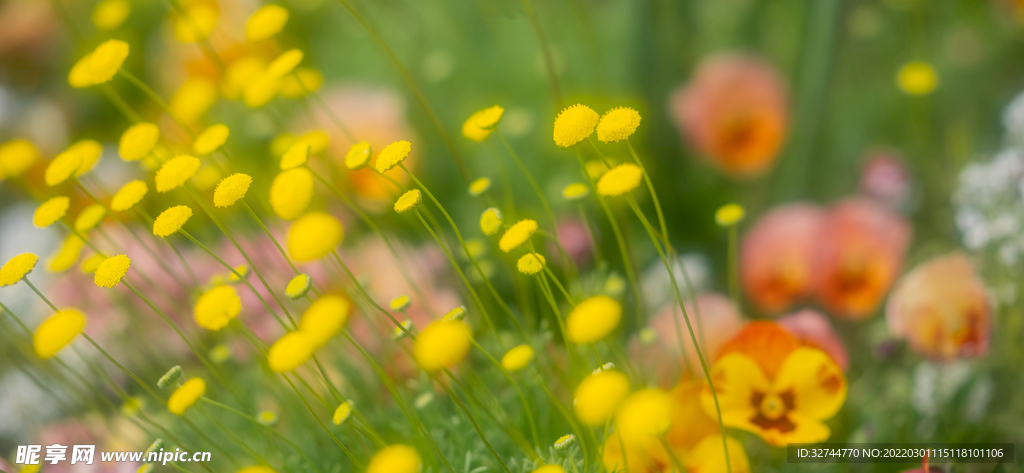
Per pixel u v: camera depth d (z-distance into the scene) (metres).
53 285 0.99
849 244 0.95
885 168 1.17
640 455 0.81
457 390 0.88
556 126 0.77
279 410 0.91
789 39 1.31
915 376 0.95
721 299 0.93
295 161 0.79
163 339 0.96
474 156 1.21
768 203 1.18
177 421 0.93
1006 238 0.92
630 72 1.18
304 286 0.78
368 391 0.90
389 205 0.99
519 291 0.96
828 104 1.10
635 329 0.97
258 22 0.85
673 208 1.18
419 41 1.37
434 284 0.98
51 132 1.47
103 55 0.84
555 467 0.75
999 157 0.94
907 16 1.43
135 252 0.97
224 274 0.92
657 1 1.14
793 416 0.83
